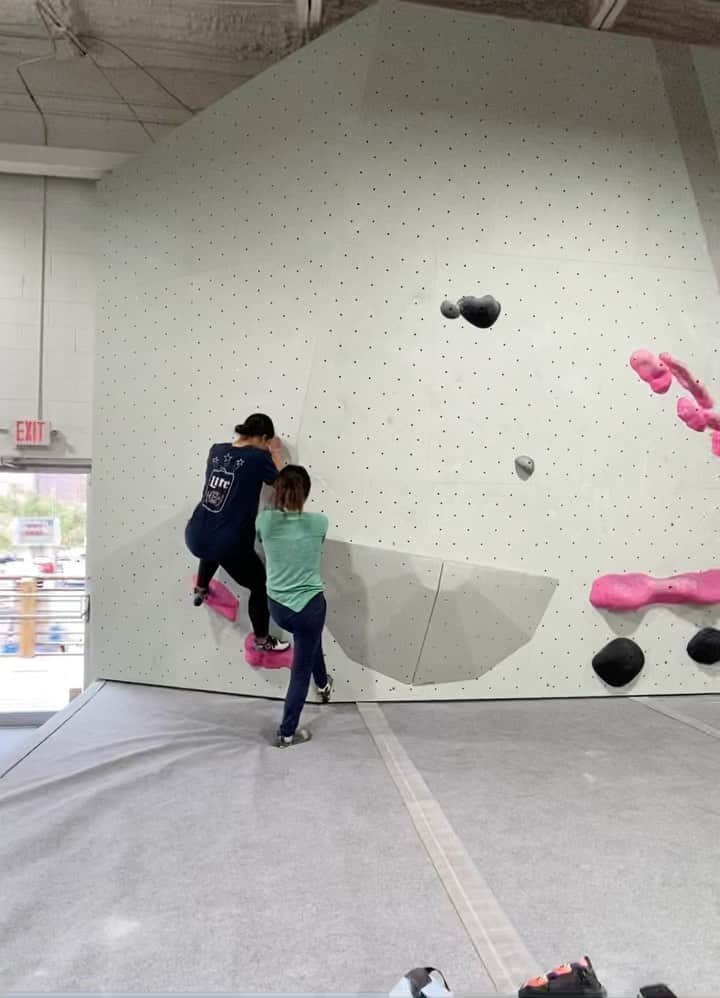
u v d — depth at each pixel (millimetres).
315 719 2812
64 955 1311
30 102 3756
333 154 3090
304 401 3092
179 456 3250
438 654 3113
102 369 3385
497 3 3600
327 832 1827
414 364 3115
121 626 3303
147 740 2498
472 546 3137
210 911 1467
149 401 3309
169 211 3334
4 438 3926
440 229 3139
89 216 3998
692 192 3354
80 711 2859
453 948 1355
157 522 3262
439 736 2617
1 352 3916
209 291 3252
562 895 1547
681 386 3307
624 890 1571
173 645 3221
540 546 3180
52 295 3955
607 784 2170
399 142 3109
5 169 3836
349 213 3074
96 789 2059
